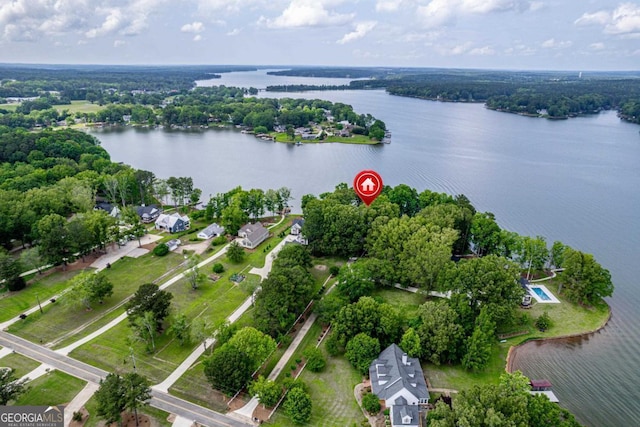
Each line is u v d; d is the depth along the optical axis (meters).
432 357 67.56
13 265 88.00
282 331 75.00
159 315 74.44
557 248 98.94
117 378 56.34
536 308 87.25
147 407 59.06
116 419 53.97
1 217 101.75
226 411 58.94
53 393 61.19
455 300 76.38
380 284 94.06
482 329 70.25
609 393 66.06
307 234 104.75
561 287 93.31
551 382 68.00
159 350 71.31
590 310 87.25
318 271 99.44
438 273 85.00
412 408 56.66
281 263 86.94
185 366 67.50
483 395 51.50
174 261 103.38
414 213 125.19
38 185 138.62
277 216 138.12
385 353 67.31
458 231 96.62
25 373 65.00
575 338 78.81
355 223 102.88
